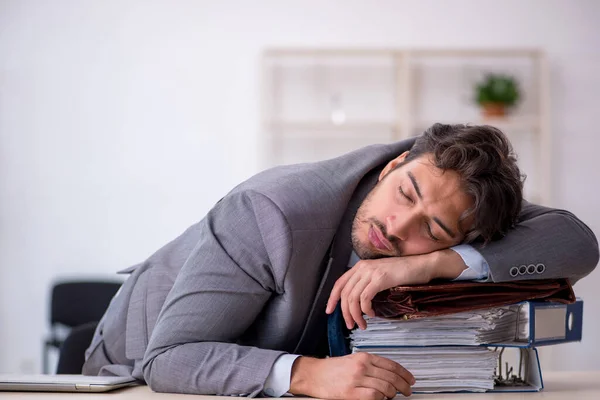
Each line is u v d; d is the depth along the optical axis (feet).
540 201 14.46
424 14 15.10
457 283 3.91
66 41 14.97
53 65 14.96
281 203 3.96
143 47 14.99
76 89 14.97
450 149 4.10
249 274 4.02
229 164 15.02
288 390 3.72
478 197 4.01
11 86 14.94
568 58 15.17
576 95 15.20
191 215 14.98
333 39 15.08
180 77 15.01
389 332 3.91
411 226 4.06
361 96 14.99
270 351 3.83
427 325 3.91
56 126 14.94
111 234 14.93
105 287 12.82
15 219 14.89
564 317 4.24
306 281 4.12
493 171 4.11
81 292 12.80
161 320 4.08
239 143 15.03
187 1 15.02
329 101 14.99
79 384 3.94
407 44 15.11
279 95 14.99
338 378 3.62
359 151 4.62
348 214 4.36
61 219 14.92
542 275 4.06
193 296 4.02
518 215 4.36
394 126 14.52
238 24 15.06
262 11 15.07
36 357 14.76
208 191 15.01
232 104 15.03
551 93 15.20
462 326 3.92
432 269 3.96
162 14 15.01
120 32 14.98
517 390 3.97
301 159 14.90
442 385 3.92
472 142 4.19
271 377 3.73
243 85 15.03
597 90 15.21
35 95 14.96
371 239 4.15
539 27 15.17
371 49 14.24
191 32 15.03
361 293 3.88
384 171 4.49
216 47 15.03
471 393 3.93
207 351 3.87
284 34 15.07
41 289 14.85
